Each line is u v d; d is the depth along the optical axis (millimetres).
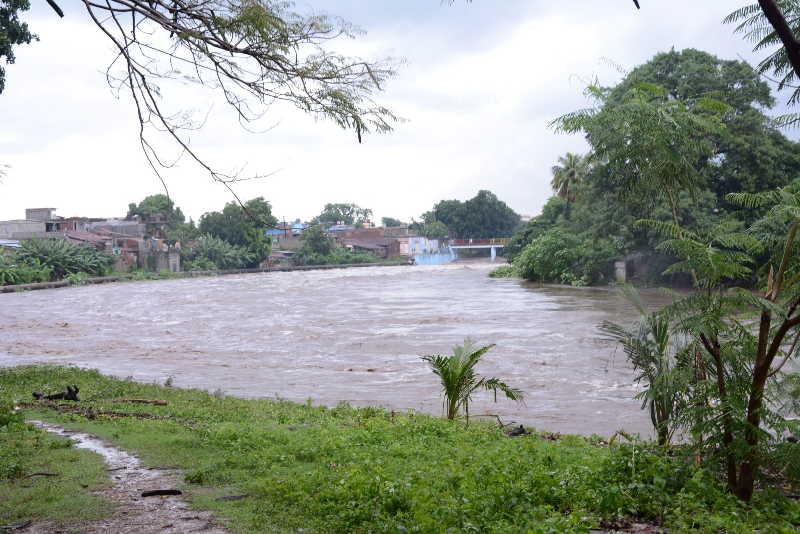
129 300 57656
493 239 165125
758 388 6688
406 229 173500
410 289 67875
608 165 7367
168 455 9250
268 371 23500
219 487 7562
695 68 48531
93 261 90625
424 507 6164
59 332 36281
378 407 16438
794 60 5074
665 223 7113
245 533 5859
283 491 7094
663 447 8477
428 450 9984
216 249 115125
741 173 47125
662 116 6980
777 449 6562
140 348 29906
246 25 5359
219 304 52406
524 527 5766
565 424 14852
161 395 17234
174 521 6262
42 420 12680
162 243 110500
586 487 7055
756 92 48844
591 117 7059
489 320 37125
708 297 6891
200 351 28672
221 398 17344
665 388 7879
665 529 5980
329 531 5922
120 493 7270
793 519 6312
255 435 10609
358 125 5703
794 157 48062
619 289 9508
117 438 10570
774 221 6711
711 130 7105
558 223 86062
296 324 37594
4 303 56000
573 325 33469
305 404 16828
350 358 25797
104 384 18781
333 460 8938
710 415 6949
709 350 6938
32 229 96812
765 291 7055
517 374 21297
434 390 19438
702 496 6656
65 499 6992
